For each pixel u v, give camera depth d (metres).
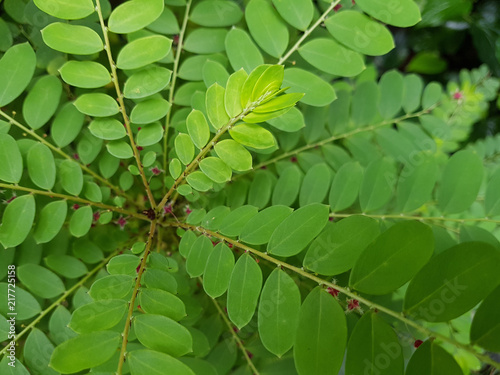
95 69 0.14
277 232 0.13
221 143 0.13
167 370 0.11
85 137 0.17
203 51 0.17
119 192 0.18
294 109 0.15
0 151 0.14
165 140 0.17
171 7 0.18
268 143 0.12
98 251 0.17
